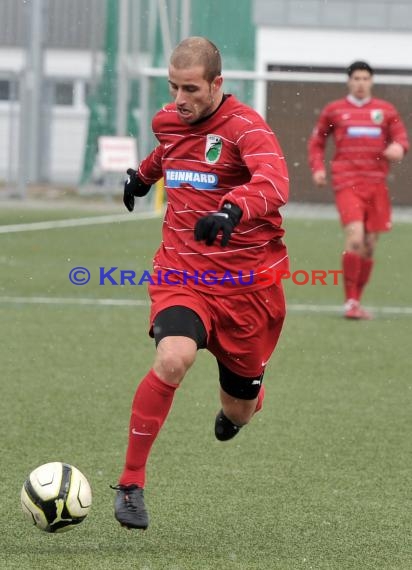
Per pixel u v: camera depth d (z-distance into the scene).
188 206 14.08
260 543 13.28
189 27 72.06
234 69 71.94
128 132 72.62
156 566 12.28
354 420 20.02
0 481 15.67
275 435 18.81
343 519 14.32
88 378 23.05
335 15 72.88
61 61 84.56
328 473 16.55
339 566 12.48
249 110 13.89
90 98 75.19
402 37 73.88
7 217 63.19
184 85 13.36
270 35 72.44
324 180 32.31
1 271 40.62
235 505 14.86
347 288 31.91
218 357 14.71
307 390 22.50
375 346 27.67
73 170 81.25
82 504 12.70
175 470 16.55
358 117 31.59
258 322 14.34
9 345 26.53
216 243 13.93
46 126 79.12
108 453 17.39
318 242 53.75
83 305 33.44
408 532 13.84
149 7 72.06
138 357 25.50
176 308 13.70
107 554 12.70
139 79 72.19
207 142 13.86
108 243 50.16
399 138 31.69
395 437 18.83
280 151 13.72
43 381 22.64
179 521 14.12
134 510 13.03
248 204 12.78
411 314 33.19
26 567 12.14
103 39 74.81
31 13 76.00
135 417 13.19
